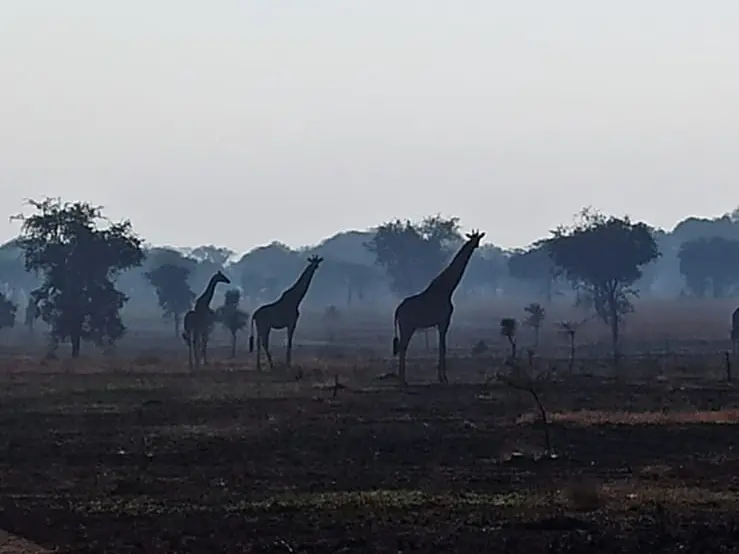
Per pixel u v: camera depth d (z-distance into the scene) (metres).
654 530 21.42
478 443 32.50
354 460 29.95
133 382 52.59
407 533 21.22
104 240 86.88
